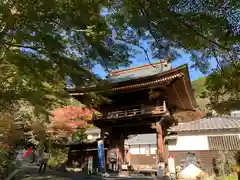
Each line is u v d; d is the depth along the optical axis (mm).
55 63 3371
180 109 16906
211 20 2176
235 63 2445
